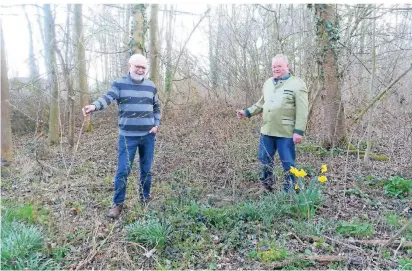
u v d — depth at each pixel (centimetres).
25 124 980
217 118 715
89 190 471
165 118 884
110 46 1401
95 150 716
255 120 718
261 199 400
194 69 994
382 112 645
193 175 503
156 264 302
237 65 841
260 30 847
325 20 590
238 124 664
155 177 502
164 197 423
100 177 539
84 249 321
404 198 417
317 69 668
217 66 927
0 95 596
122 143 382
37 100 955
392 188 432
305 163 536
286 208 375
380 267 283
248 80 820
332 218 362
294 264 294
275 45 782
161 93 955
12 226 341
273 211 372
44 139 762
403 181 438
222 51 927
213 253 313
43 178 529
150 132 391
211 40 984
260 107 462
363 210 387
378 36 689
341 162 550
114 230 354
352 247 308
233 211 380
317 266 291
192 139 646
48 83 792
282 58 410
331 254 304
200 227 354
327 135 616
